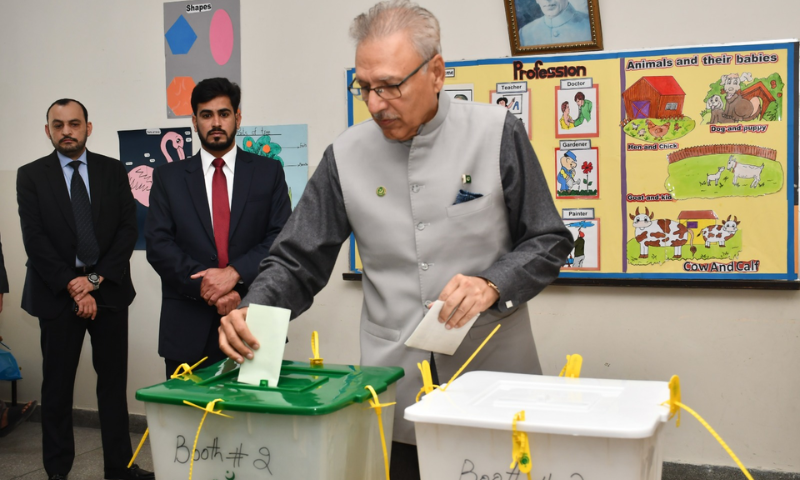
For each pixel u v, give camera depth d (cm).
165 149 335
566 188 280
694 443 274
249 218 245
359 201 135
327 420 95
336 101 307
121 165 287
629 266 276
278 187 254
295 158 313
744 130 263
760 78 260
